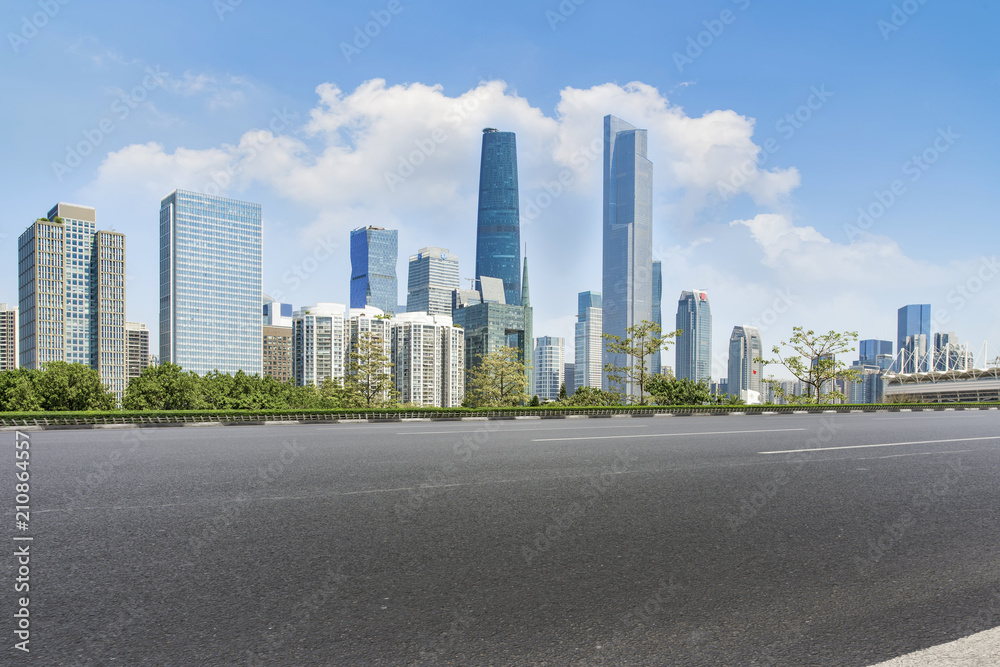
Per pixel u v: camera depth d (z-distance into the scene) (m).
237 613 3.21
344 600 3.38
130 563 4.06
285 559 4.14
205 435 16.19
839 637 2.93
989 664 2.65
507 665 2.63
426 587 3.59
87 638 2.91
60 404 47.59
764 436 13.47
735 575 3.82
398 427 19.92
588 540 4.60
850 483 7.04
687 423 19.81
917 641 2.89
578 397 52.41
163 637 2.92
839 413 32.09
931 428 16.34
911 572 3.90
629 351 43.44
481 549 4.37
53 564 4.04
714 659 2.69
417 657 2.70
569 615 3.18
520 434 14.52
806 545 4.50
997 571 3.94
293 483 7.09
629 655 2.73
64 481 7.34
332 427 20.59
